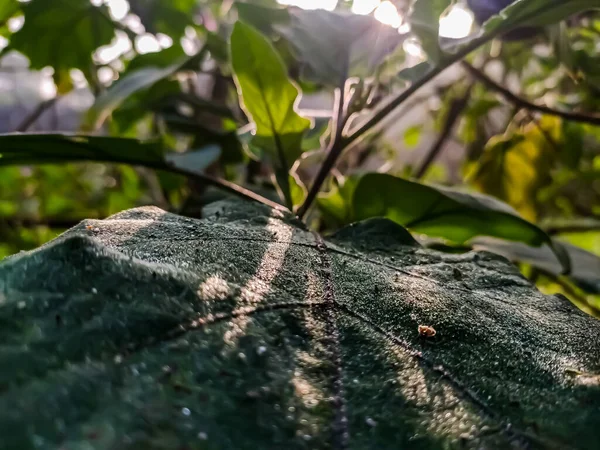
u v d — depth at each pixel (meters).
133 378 0.06
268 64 0.15
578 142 0.32
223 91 0.36
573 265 0.20
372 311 0.09
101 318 0.07
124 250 0.09
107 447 0.05
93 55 0.33
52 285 0.07
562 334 0.10
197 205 0.20
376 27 0.18
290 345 0.08
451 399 0.07
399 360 0.08
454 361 0.08
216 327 0.07
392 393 0.07
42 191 0.43
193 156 0.22
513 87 0.44
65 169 0.43
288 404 0.07
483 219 0.17
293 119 0.16
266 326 0.08
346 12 0.18
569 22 0.28
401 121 0.55
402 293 0.10
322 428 0.06
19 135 0.15
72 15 0.31
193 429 0.06
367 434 0.07
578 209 0.41
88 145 0.16
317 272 0.10
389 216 0.18
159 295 0.08
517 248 0.21
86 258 0.08
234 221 0.13
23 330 0.06
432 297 0.10
